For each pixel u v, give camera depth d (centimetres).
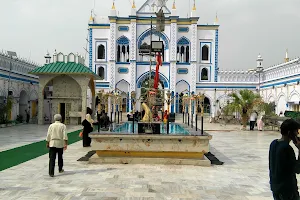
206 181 733
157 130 959
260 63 3497
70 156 1044
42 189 648
